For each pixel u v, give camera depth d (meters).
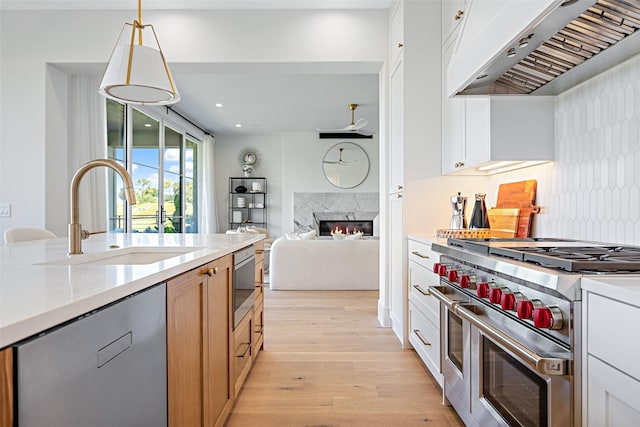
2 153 3.58
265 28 3.54
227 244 2.10
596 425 0.99
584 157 1.92
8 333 0.57
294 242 5.23
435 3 3.00
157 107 6.18
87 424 0.75
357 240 5.41
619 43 1.51
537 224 2.34
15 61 3.58
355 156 9.02
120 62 2.07
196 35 3.55
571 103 2.02
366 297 4.77
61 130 3.80
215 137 9.38
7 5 3.51
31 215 3.59
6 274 1.02
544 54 1.70
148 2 3.46
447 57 2.86
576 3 1.18
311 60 3.54
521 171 2.52
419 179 2.99
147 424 1.01
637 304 0.84
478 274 1.68
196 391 1.42
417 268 2.69
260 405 2.13
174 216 7.12
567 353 1.07
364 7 3.53
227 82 5.44
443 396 2.13
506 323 1.43
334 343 3.12
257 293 2.77
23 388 0.60
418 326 2.67
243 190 9.05
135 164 5.55
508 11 1.46
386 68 3.56
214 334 1.66
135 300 0.95
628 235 1.65
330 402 2.16
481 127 2.23
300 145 9.02
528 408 1.24
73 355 0.71
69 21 3.57
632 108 1.63
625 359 0.88
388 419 1.99
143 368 0.99
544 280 1.13
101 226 4.31
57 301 0.72
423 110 2.99
